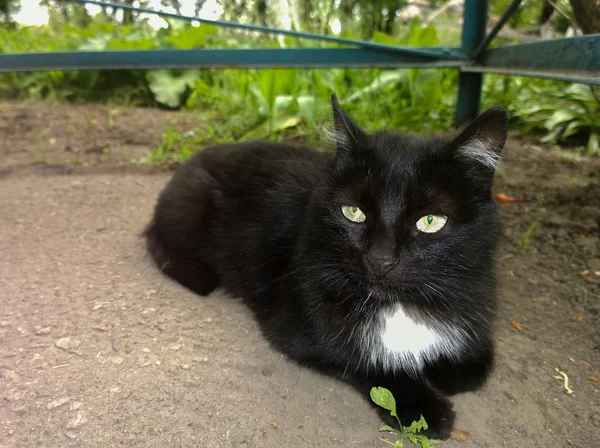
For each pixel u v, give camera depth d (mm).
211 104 705
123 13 1157
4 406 206
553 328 278
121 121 649
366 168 225
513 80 617
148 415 207
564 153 498
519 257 339
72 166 495
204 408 214
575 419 220
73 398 212
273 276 268
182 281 301
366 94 566
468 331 234
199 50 460
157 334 257
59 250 334
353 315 231
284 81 566
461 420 219
